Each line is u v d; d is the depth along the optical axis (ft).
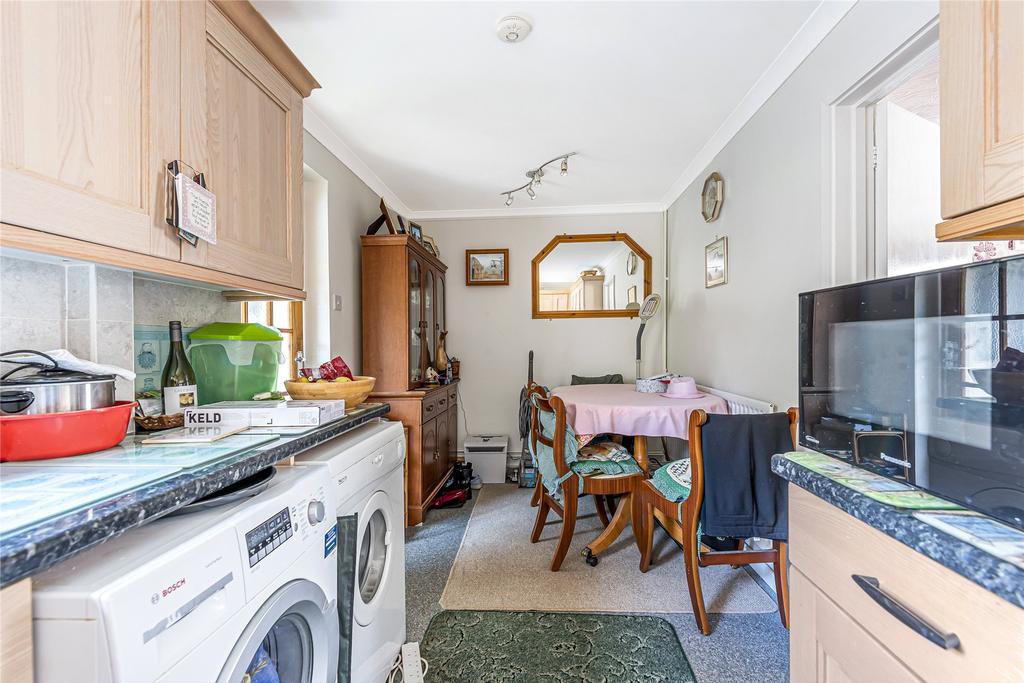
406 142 8.43
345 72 6.17
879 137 5.18
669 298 12.12
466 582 6.56
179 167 3.19
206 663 2.04
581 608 5.90
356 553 3.59
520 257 12.89
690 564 5.45
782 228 6.28
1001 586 1.52
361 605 3.87
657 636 5.33
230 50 3.83
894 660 2.01
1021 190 1.91
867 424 2.58
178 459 2.79
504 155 9.07
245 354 5.13
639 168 9.84
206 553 2.12
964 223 2.24
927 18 3.89
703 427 5.27
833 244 5.27
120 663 1.65
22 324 3.16
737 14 5.11
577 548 7.69
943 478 2.13
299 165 5.02
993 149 2.04
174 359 4.13
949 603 1.76
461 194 11.46
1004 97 1.99
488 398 12.99
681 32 5.40
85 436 2.86
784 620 5.44
